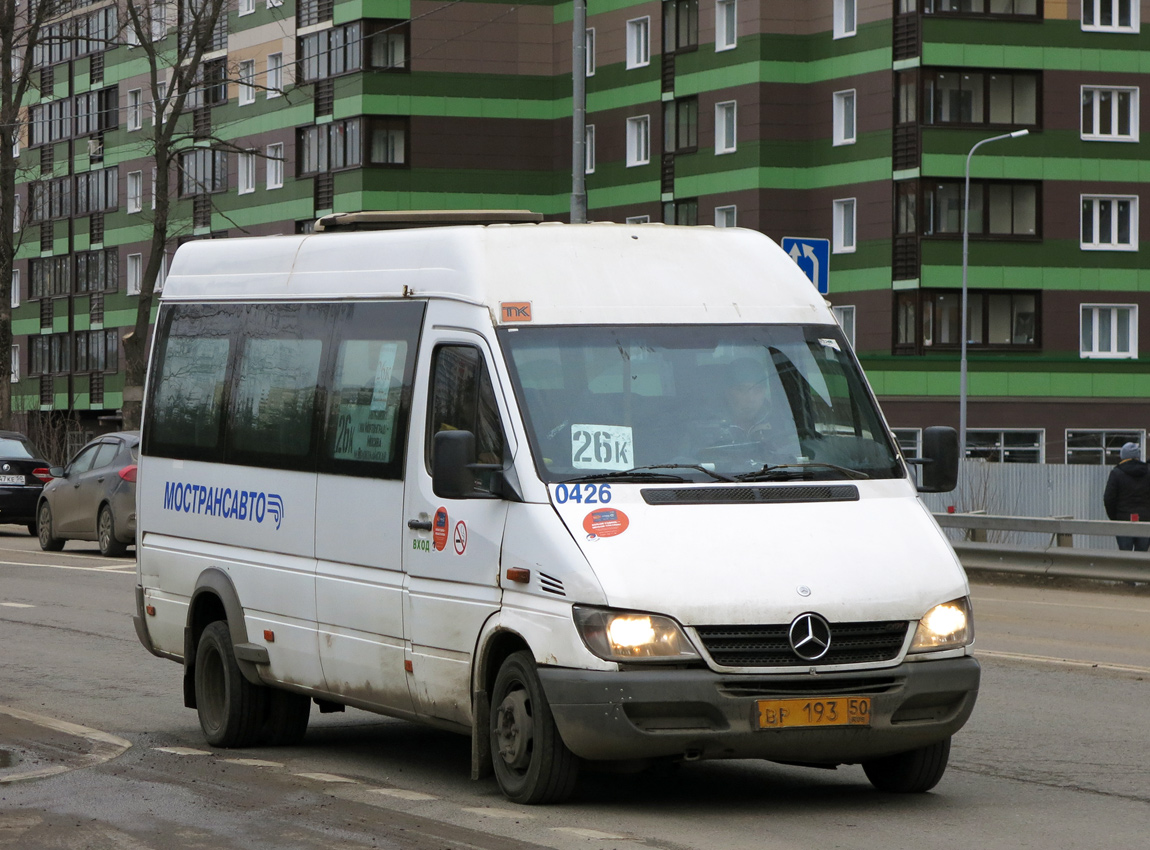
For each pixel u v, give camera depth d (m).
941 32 68.12
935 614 9.75
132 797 10.61
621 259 11.04
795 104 70.19
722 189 70.94
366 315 11.69
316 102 77.81
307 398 12.15
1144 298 70.81
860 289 69.62
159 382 14.18
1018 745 12.45
